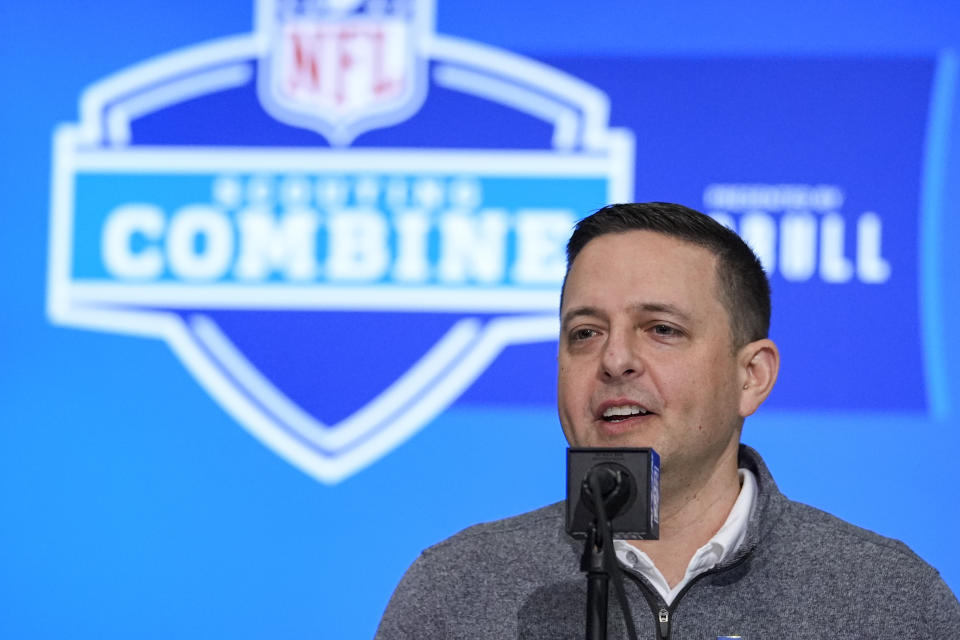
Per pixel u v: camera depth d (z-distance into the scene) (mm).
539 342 9656
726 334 5613
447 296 9734
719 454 5684
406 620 5773
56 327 9828
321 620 9430
